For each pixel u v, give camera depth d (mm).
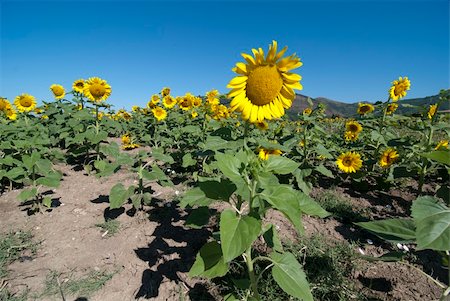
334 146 2301
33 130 2451
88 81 2156
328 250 1182
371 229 700
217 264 753
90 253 1194
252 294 931
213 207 1519
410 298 966
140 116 3783
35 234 1326
